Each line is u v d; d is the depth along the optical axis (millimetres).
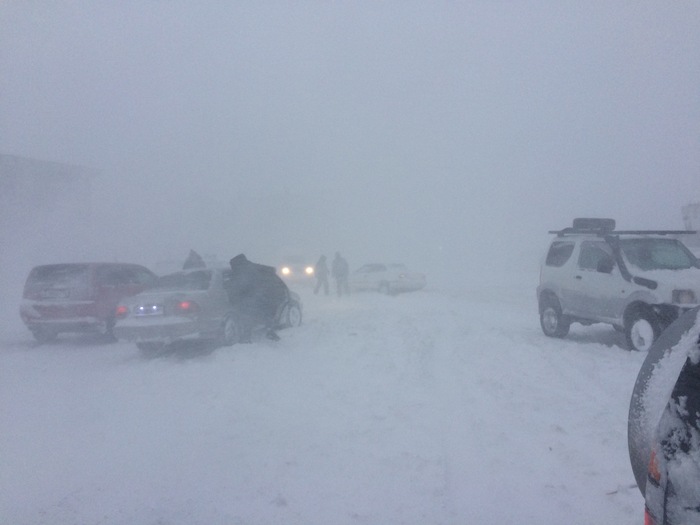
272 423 7504
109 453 6609
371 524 4902
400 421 7422
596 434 6762
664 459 2516
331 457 6328
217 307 12227
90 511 5234
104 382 10047
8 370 11391
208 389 9180
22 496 5555
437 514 5039
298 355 11641
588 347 11984
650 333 10742
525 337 13531
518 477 5703
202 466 6160
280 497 5398
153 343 12508
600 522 4836
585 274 12328
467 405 8023
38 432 7398
